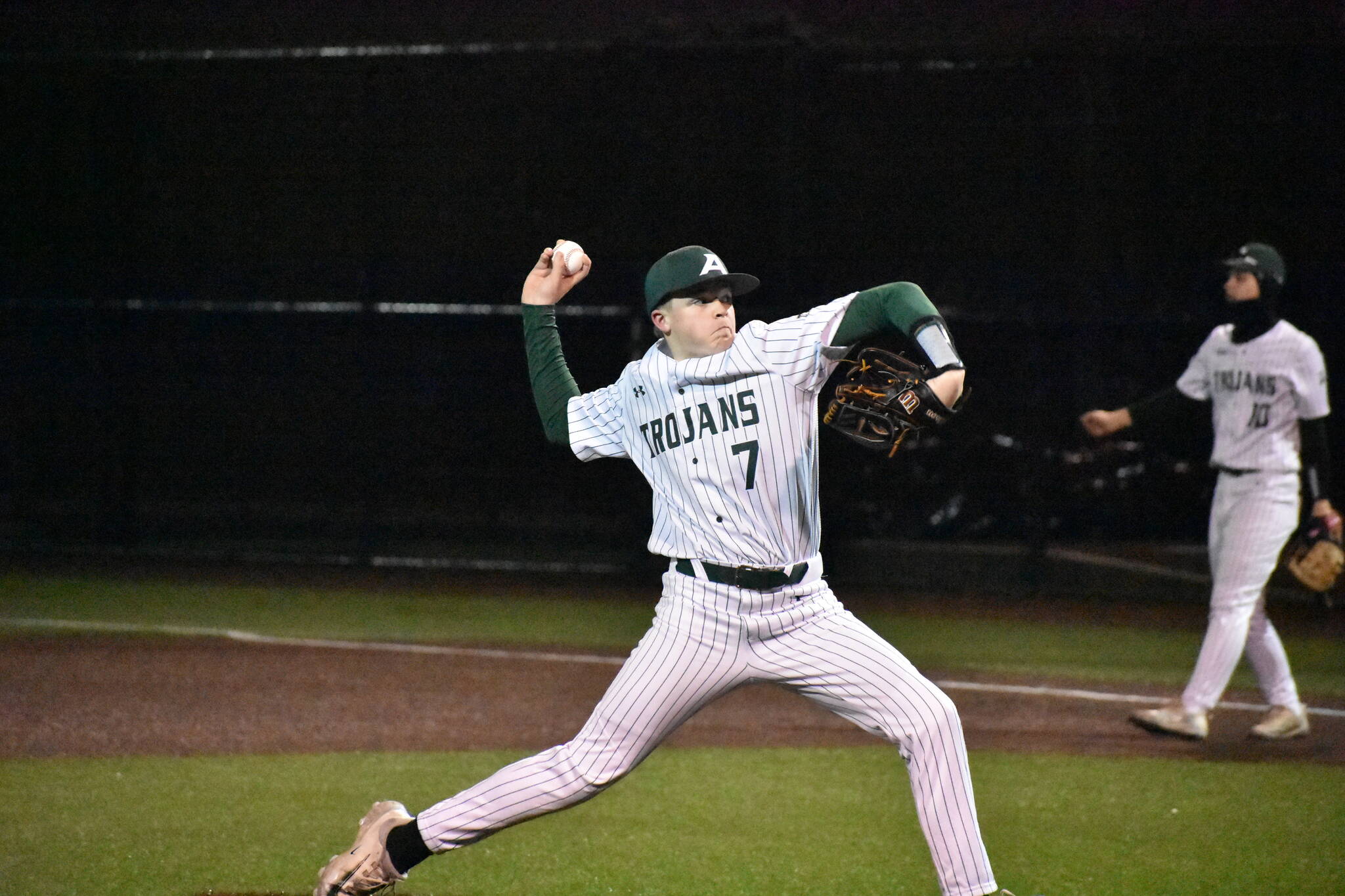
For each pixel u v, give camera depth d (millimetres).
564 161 51969
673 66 49594
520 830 16594
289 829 16297
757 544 11461
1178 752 21094
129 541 45438
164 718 22219
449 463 49469
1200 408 22234
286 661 27391
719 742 21391
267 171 53938
